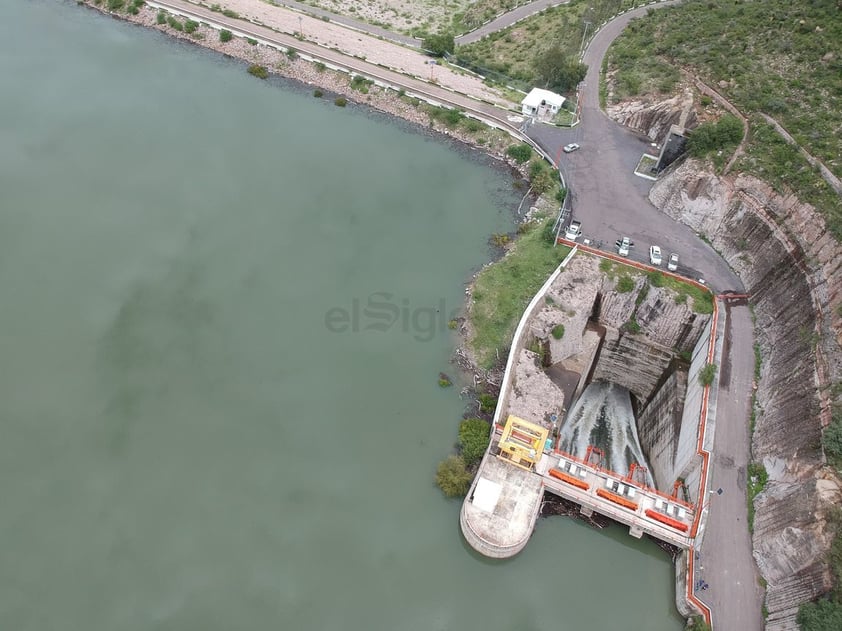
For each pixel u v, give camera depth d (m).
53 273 83.50
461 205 103.06
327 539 62.94
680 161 96.62
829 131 86.69
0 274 82.12
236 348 78.69
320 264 90.56
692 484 66.44
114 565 59.06
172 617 56.28
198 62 129.62
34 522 61.19
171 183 99.31
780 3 113.81
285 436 70.81
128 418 70.31
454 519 65.50
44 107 110.06
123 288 83.31
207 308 82.62
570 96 119.38
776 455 63.47
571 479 65.81
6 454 65.69
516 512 63.50
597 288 84.19
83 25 136.00
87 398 71.44
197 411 71.88
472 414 74.50
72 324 78.25
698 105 103.06
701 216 90.69
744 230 85.44
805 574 53.31
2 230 87.38
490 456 67.94
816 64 98.25
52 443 67.25
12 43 126.06
